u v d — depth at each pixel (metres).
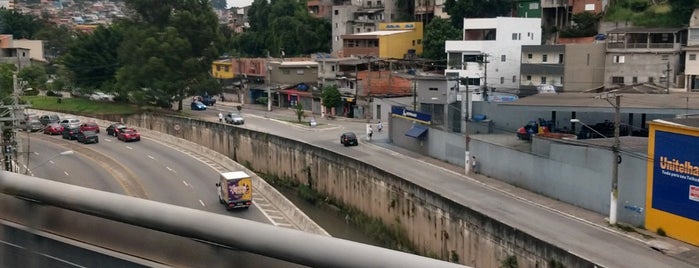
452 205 19.86
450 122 34.72
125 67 50.78
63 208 3.98
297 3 75.94
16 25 82.25
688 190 18.12
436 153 32.25
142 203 3.59
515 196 24.06
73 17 141.12
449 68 46.19
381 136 39.59
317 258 2.85
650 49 40.94
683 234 18.33
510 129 33.75
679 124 18.67
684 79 40.16
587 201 22.08
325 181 30.27
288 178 33.75
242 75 61.59
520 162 25.62
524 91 42.78
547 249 15.54
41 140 40.62
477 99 39.41
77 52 55.03
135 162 33.44
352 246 2.80
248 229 3.12
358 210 27.09
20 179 4.24
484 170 28.09
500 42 44.84
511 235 16.97
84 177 29.88
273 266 3.08
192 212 3.38
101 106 53.72
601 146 21.61
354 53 58.75
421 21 63.22
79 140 39.88
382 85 48.53
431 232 21.25
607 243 18.20
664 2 48.22
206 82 50.78
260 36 73.31
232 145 39.22
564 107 27.66
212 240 3.23
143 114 48.31
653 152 19.33
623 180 20.50
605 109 26.31
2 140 25.12
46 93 61.72
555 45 42.81
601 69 42.72
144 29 50.81
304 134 41.06
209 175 30.41
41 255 4.11
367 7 67.69
